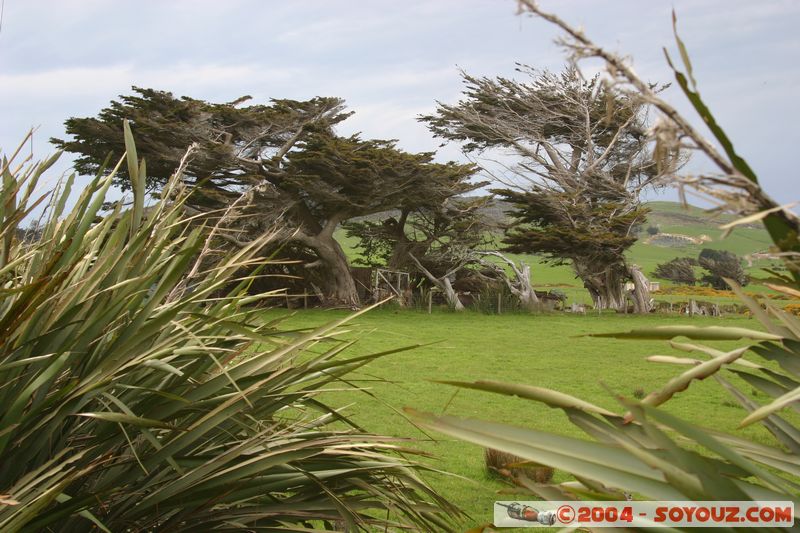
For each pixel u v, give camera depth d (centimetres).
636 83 100
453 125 5491
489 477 875
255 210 4006
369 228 5000
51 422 259
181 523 294
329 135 4538
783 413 1152
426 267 5194
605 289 5331
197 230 350
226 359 321
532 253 5234
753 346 131
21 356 266
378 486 333
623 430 125
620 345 2769
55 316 276
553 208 5038
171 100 3975
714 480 99
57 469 241
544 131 5353
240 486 296
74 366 286
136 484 288
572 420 126
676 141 97
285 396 312
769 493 112
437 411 1326
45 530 264
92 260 324
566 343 2855
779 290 150
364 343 2589
